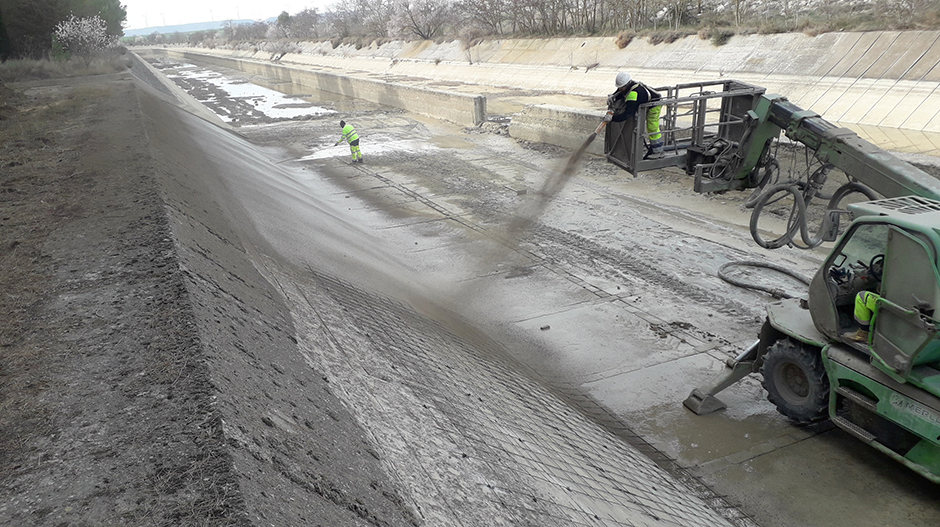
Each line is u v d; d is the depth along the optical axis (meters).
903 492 5.88
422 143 24.83
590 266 11.78
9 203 10.04
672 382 7.99
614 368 8.40
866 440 5.97
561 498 4.82
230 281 7.12
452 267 12.12
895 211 5.61
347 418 4.85
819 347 6.39
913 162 14.25
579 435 6.42
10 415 4.35
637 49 33.47
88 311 5.95
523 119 23.81
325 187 19.00
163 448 3.79
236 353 5.19
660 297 10.34
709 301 10.05
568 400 7.61
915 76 20.41
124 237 7.96
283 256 9.59
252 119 33.72
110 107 21.42
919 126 18.70
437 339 7.91
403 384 6.02
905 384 5.45
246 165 18.39
